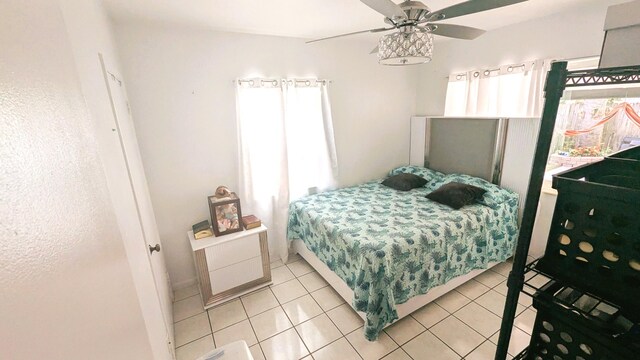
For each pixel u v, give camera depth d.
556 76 0.73
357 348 2.02
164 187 2.62
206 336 2.20
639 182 0.79
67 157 0.45
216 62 2.65
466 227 2.45
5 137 0.28
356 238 2.21
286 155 3.07
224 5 2.02
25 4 0.39
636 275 0.65
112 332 0.52
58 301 0.35
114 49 2.04
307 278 2.91
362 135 3.77
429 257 2.21
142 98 2.41
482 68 3.20
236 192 2.97
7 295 0.25
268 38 2.86
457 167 3.53
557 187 0.76
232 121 2.82
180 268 2.82
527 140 2.78
